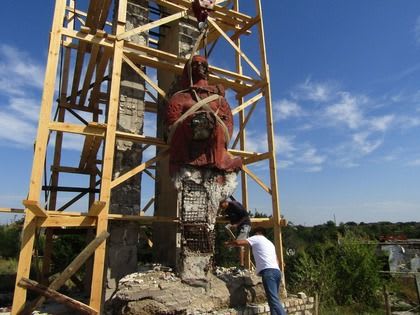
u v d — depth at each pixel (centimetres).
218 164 731
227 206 748
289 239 2708
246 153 908
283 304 748
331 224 3438
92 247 568
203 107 712
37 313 708
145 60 801
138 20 926
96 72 888
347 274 1380
